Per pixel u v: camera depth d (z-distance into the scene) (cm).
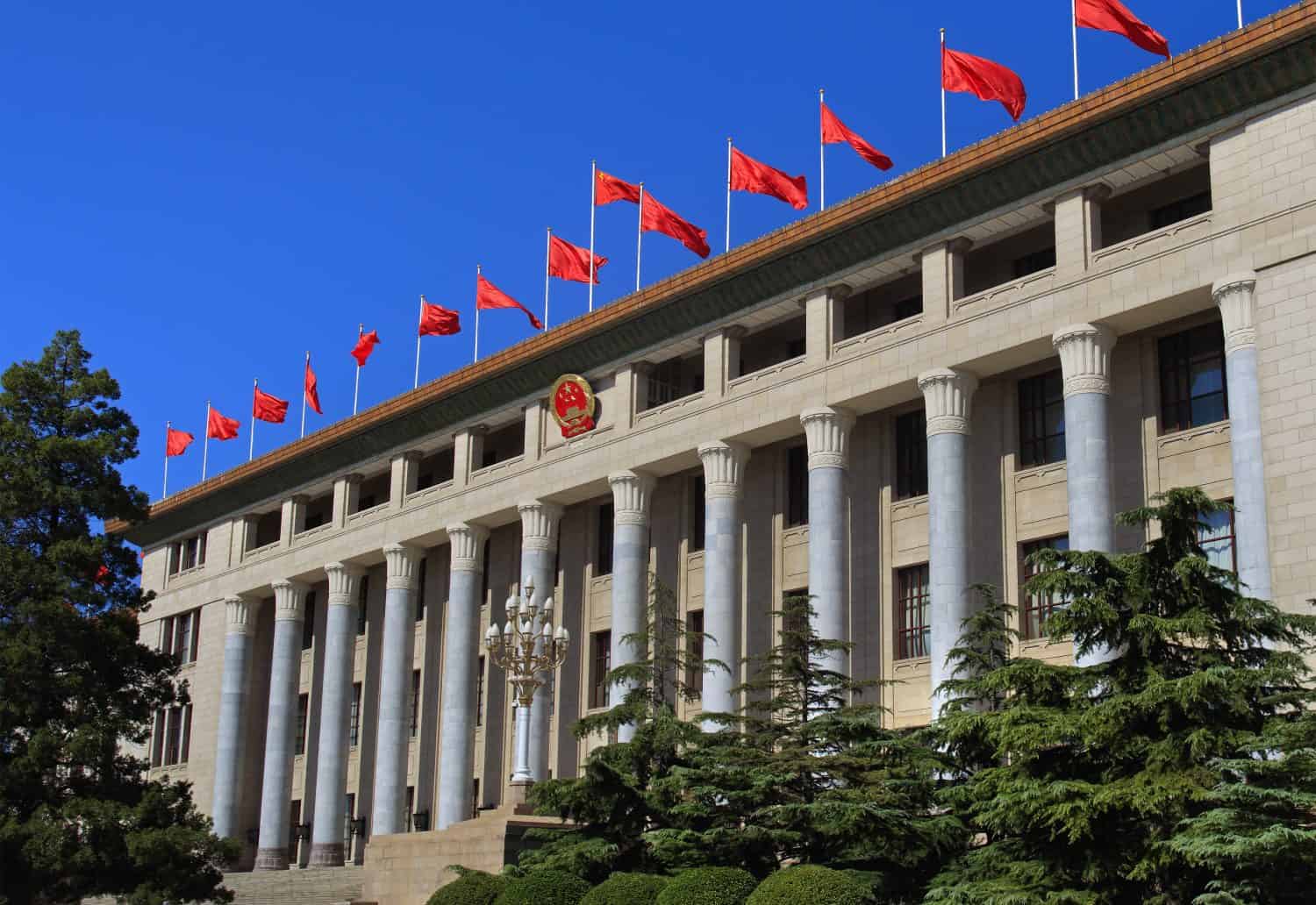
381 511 6181
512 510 5559
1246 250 3575
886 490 4512
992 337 4062
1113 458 3953
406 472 6141
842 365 4438
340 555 6350
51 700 4412
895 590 4428
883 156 4481
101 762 4369
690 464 4988
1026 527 4128
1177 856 2448
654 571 5212
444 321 6147
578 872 3266
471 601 5700
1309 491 3350
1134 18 3888
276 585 6725
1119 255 3831
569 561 5600
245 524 7094
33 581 4416
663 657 3697
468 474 5791
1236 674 2420
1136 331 3956
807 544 4725
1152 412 3919
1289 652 2573
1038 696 2697
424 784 6038
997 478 4228
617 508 5081
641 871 3284
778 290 4669
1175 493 2619
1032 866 2619
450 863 4181
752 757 3191
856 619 4481
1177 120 3731
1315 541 3316
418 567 6116
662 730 3409
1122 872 2516
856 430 4625
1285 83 3550
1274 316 3497
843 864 3095
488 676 5859
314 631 6912
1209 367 3856
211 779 6944
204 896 4331
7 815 4181
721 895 2947
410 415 5997
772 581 4788
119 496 4709
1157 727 2544
